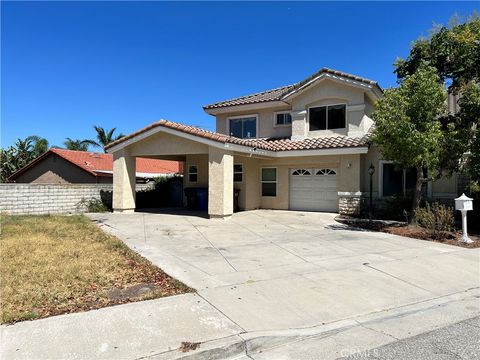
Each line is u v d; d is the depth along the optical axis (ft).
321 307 19.08
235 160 59.67
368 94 56.65
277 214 54.65
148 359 13.48
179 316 17.10
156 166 115.65
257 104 65.62
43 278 21.39
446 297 21.57
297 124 60.90
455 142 40.24
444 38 50.19
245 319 17.12
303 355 14.60
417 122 39.83
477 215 46.01
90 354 13.65
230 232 39.58
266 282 22.36
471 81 45.24
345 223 47.52
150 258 27.12
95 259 26.02
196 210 61.41
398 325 17.49
